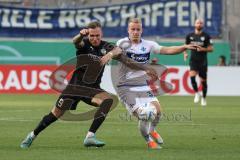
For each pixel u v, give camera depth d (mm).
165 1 94062
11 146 30297
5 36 92250
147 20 94188
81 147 30031
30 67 79125
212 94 80250
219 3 93500
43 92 79188
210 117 48688
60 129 39031
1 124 42156
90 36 28609
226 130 39094
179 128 40125
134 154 27406
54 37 93125
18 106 58781
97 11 93875
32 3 92812
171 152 28219
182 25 94125
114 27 93938
